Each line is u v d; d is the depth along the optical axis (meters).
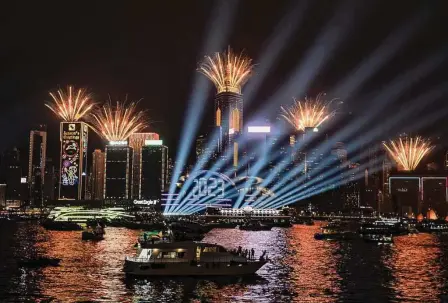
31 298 72.94
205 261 88.56
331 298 74.44
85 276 90.06
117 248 144.50
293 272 98.31
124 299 72.62
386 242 179.25
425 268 106.06
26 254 127.94
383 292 78.75
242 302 71.75
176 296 74.69
